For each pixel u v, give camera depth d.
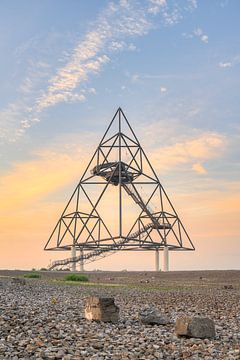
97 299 23.59
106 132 128.88
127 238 123.44
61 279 76.25
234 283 69.81
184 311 31.47
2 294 38.53
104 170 126.81
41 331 20.02
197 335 20.12
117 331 21.30
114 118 129.38
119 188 121.88
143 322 23.78
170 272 109.44
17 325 21.22
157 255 131.75
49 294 41.31
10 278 72.12
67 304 31.98
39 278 79.38
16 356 15.42
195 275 95.00
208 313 30.56
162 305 35.06
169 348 17.94
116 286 57.91
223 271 104.00
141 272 111.62
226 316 29.19
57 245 131.00
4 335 18.94
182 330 20.27
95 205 129.12
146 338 19.69
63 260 123.75
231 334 21.94
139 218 128.25
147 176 130.00
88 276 92.38
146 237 127.44
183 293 48.12
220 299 41.53
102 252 123.12
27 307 28.41
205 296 44.53
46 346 17.27
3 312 24.83
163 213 130.12
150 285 62.31
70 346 17.48
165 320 23.84
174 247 131.88
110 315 23.50
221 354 17.27
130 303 35.81
